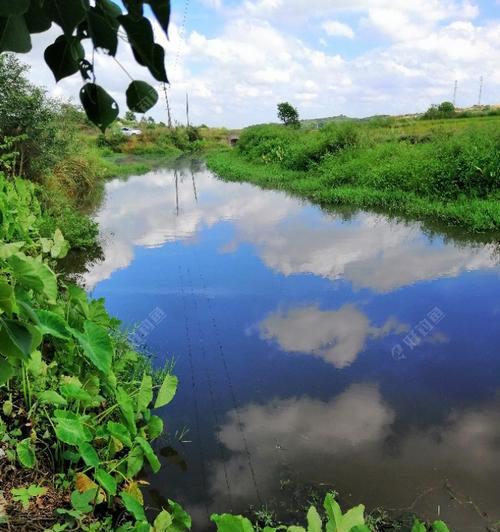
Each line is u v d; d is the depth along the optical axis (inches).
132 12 22.4
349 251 282.7
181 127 1561.3
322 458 114.8
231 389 144.8
